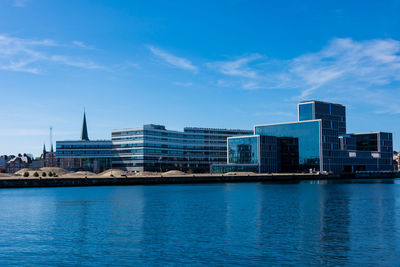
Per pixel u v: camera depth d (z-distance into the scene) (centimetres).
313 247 4406
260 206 8488
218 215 7006
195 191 13912
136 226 5831
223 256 4038
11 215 7181
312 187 16675
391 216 6800
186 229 5547
